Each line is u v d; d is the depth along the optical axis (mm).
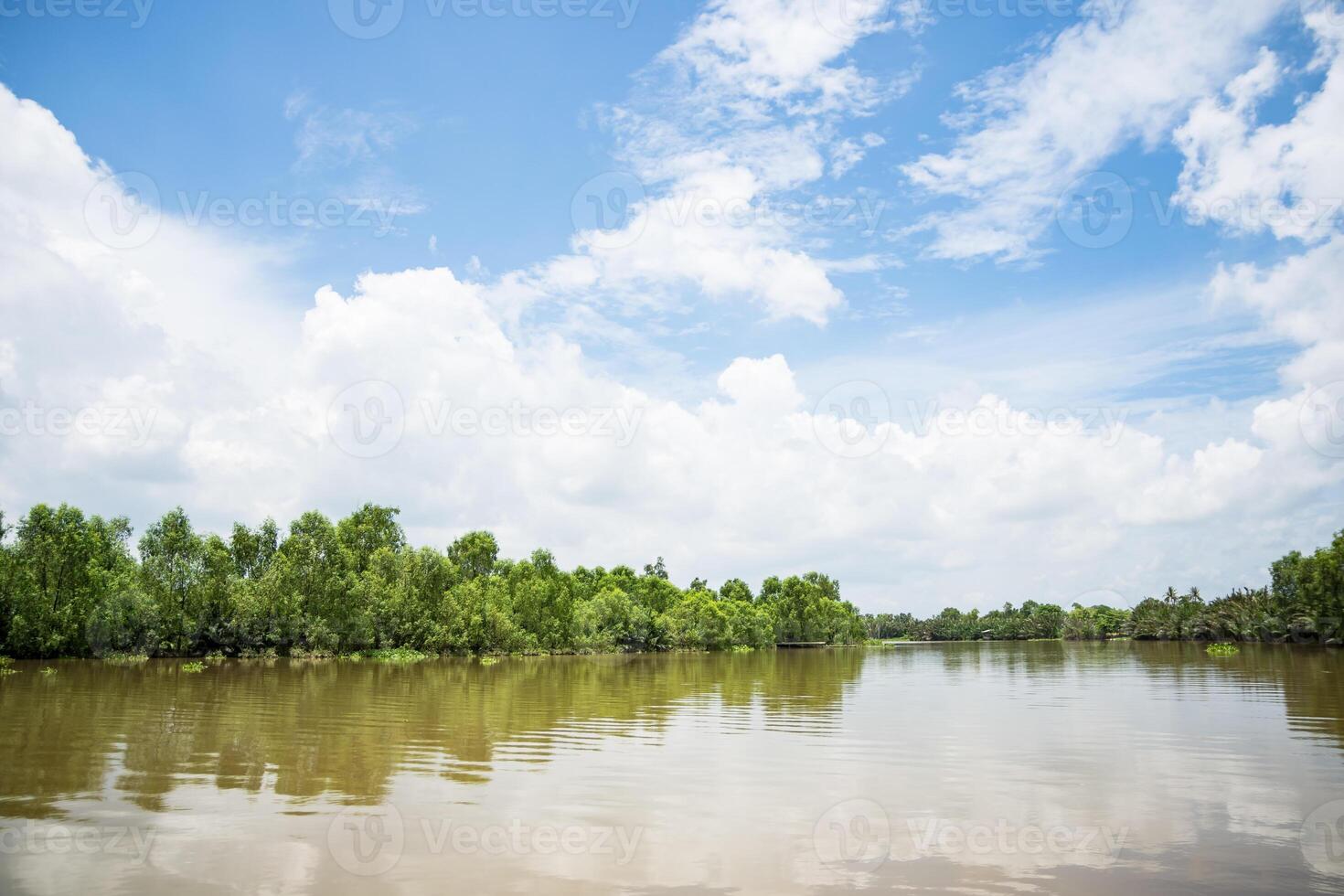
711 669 69312
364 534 89688
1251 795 17328
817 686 49531
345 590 73562
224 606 66500
